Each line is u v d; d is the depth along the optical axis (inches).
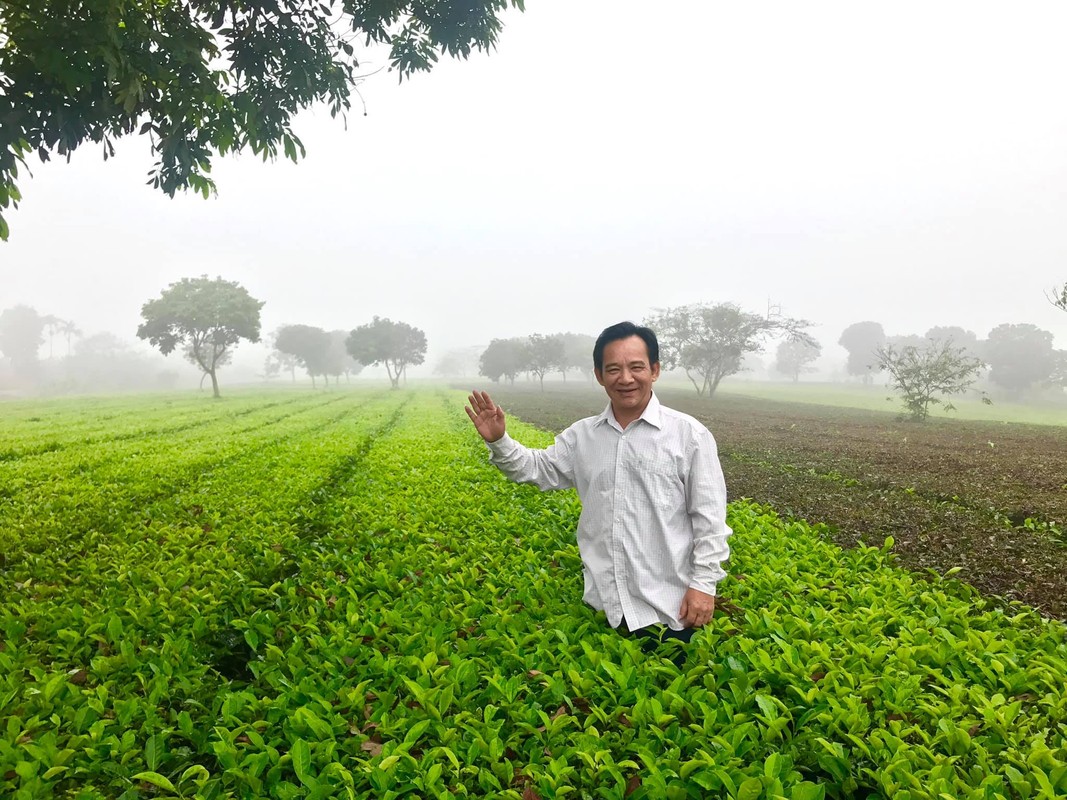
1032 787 96.7
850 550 264.4
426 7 307.1
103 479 438.6
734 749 104.5
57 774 102.7
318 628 164.6
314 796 94.5
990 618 173.8
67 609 173.8
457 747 108.0
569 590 185.8
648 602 143.9
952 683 131.6
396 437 725.3
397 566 214.1
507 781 103.1
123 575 207.3
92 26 203.8
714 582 142.8
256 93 294.2
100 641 154.0
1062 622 195.3
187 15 268.2
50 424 951.6
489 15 311.9
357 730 115.2
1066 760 106.5
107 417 1102.4
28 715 118.5
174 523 303.3
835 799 103.1
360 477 444.5
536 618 167.0
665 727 114.7
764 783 94.7
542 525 274.5
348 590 186.5
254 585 201.5
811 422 1207.6
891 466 579.2
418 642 147.3
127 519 320.2
